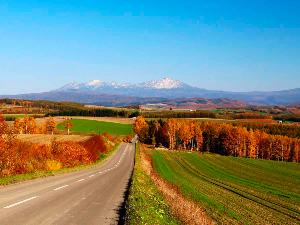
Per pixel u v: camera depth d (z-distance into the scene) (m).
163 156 110.25
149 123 186.50
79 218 14.98
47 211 15.96
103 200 20.69
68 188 25.47
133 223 13.08
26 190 22.75
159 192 26.28
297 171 95.12
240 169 92.38
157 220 14.29
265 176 79.62
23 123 147.12
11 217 14.12
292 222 30.12
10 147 35.47
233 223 25.47
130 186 27.53
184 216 17.44
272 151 162.12
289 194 52.16
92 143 84.69
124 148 127.25
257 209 35.25
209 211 29.59
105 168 54.50
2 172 31.20
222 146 171.88
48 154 46.94
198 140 172.75
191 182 55.56
